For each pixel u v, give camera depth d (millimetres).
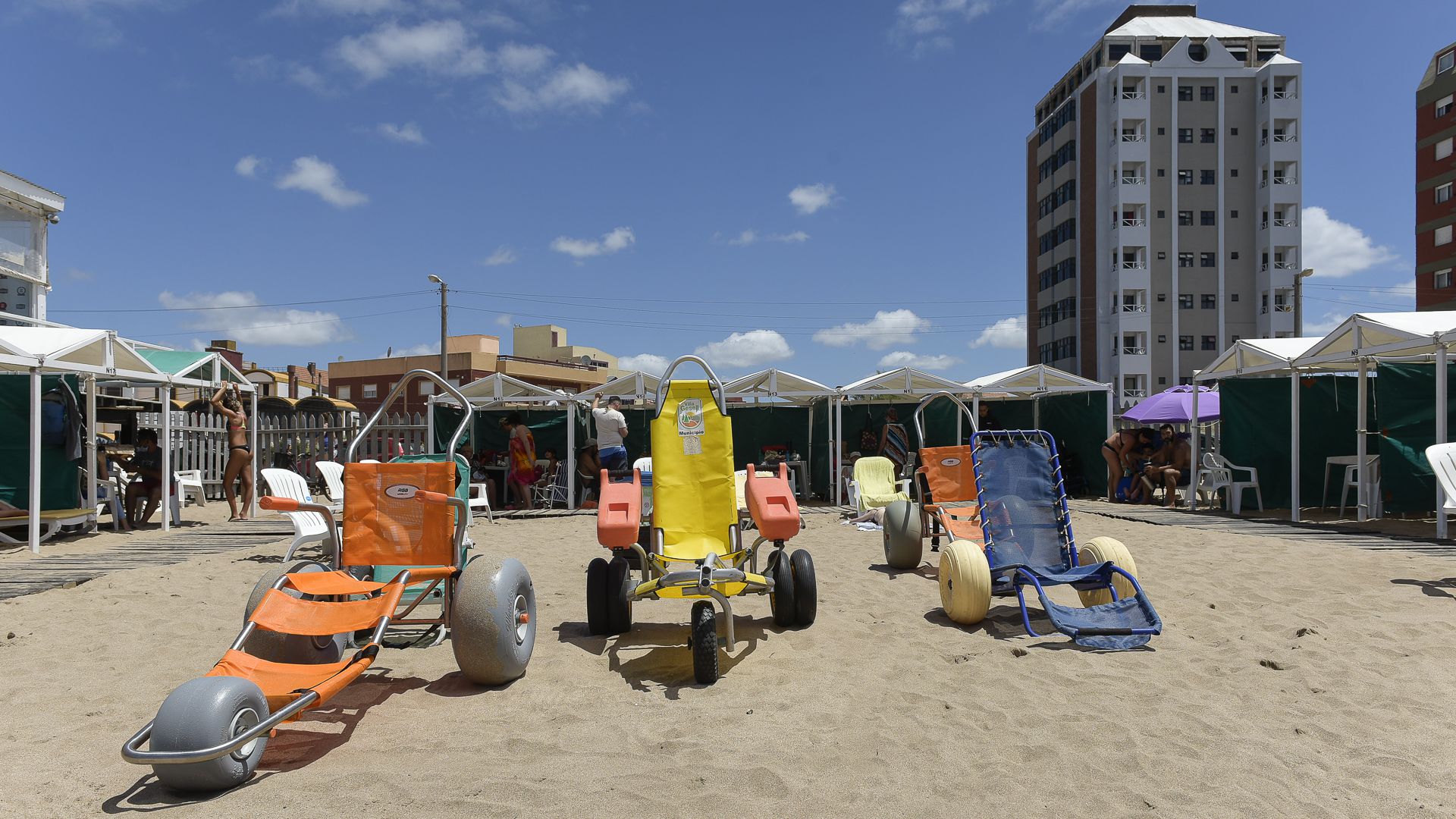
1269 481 14250
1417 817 3016
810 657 5137
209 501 17625
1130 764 3463
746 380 16203
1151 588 7125
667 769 3393
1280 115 52562
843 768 3426
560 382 56500
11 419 11359
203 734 3084
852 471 16250
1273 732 3842
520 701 4328
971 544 6133
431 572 4781
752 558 6035
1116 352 52844
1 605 6715
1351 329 11633
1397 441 12094
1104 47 56469
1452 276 51500
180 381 13203
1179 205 53250
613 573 5781
